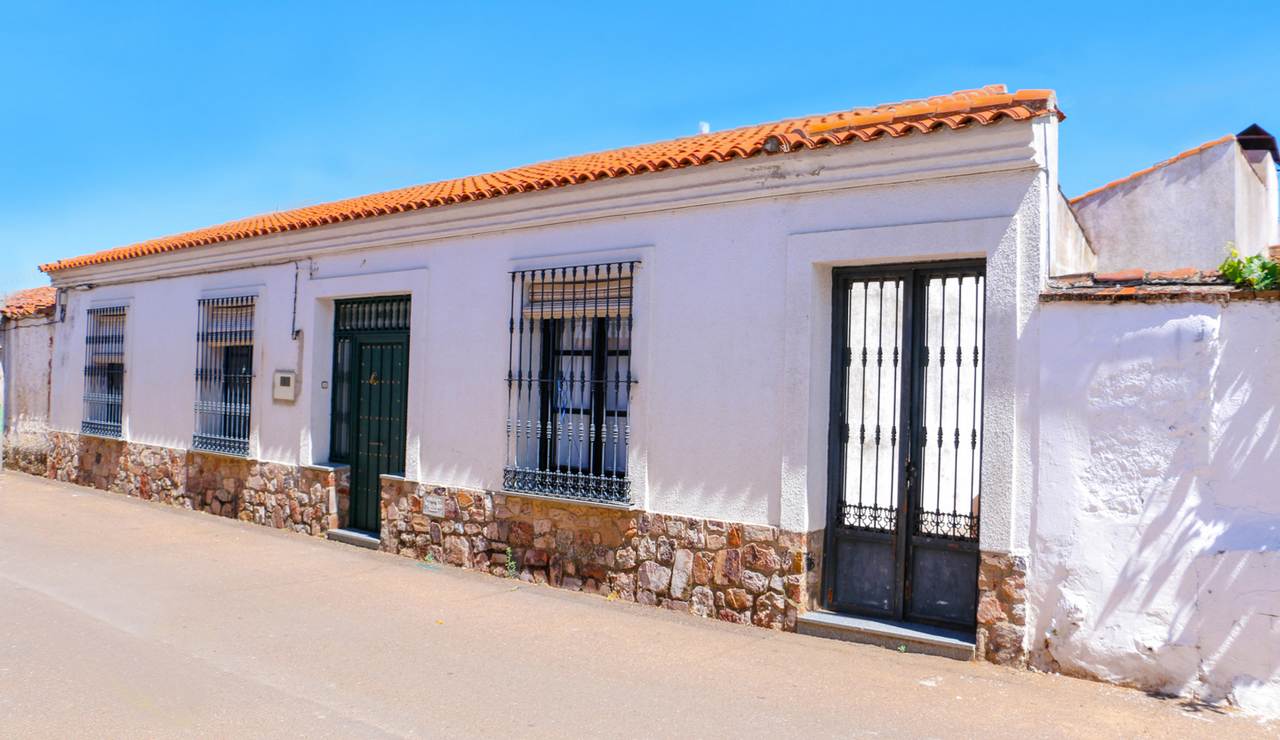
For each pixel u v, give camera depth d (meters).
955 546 6.38
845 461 6.88
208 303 11.98
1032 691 5.44
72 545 9.74
